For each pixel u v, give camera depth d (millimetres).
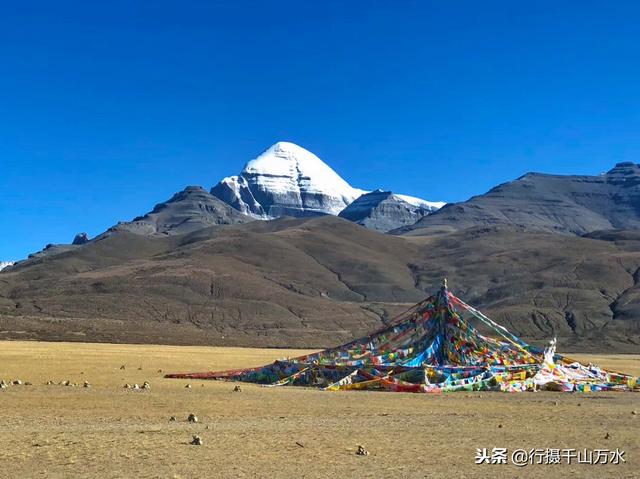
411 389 45312
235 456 21672
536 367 50312
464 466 21109
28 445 22578
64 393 35812
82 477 18984
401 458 21984
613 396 45344
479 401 39844
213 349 115125
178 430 25938
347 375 47812
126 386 40969
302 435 25500
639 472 20828
